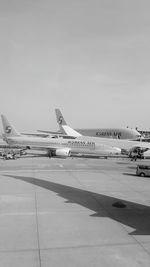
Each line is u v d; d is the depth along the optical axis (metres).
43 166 44.34
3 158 60.16
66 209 18.20
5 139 76.69
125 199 21.42
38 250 11.48
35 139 71.75
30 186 26.30
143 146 64.19
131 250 11.52
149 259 10.68
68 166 44.69
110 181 30.20
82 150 66.62
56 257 10.81
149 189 25.70
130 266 10.09
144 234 13.49
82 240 12.64
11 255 11.00
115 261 10.47
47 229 14.16
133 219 16.06
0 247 11.80
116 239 12.77
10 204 19.39
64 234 13.42
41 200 20.66
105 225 14.88
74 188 25.64
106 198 21.61
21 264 10.20
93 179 31.42
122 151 66.44
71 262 10.37
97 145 65.56
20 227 14.48
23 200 20.59
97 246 11.92
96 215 16.83
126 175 35.41
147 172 33.94
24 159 58.34
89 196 22.30
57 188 25.53
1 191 23.86
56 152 64.50
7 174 34.69
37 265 10.11
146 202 20.47
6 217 16.31
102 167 44.06
